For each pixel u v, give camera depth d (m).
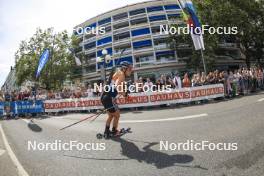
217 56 40.16
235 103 10.03
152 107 12.69
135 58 39.81
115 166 3.81
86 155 4.52
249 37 29.80
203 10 29.22
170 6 40.72
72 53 39.16
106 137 5.80
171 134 5.52
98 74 42.53
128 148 4.75
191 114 8.30
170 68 37.78
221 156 3.75
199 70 32.88
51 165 4.08
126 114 10.65
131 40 39.59
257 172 3.04
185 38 31.84
